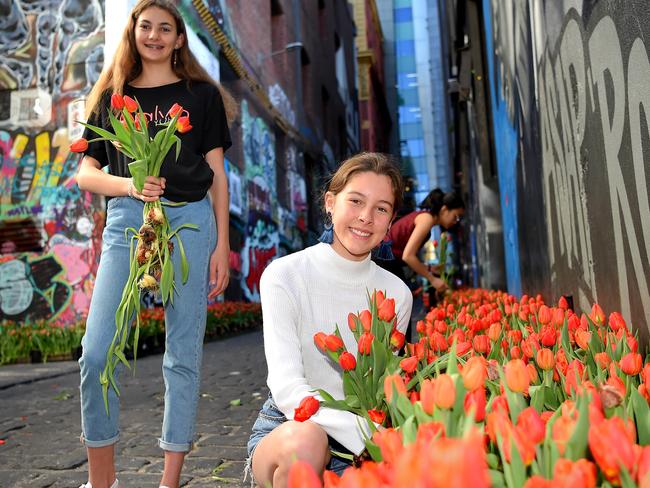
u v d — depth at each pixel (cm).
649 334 273
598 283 374
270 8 2358
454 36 1747
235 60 1808
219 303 1597
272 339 211
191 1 1498
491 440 121
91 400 264
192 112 292
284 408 198
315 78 2947
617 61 295
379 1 6731
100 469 267
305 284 220
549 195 538
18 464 363
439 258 591
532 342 194
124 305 260
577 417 112
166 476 267
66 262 1214
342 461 213
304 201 2641
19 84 1255
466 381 121
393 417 143
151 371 777
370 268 231
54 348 968
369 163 216
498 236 1379
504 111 896
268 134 2219
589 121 362
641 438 127
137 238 270
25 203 1234
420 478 73
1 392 642
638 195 276
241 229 1877
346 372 180
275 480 188
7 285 1221
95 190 280
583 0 354
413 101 6694
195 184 282
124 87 293
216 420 475
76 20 1252
